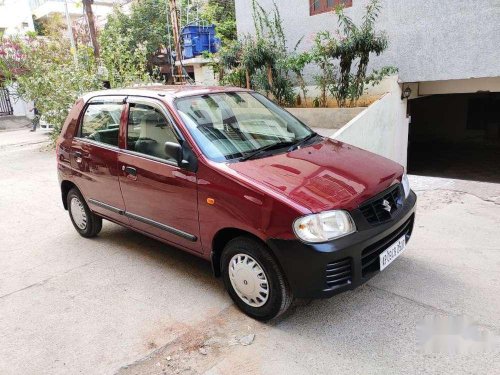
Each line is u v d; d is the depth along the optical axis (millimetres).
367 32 6961
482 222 4352
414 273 3490
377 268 2895
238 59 8781
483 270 3471
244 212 2834
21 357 2814
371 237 2729
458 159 10914
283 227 2639
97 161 4094
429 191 5398
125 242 4656
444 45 6812
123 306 3350
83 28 17719
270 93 8617
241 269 3008
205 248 3260
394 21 7262
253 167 3043
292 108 8305
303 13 8594
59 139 4738
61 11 25750
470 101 12109
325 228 2600
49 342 2953
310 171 3020
